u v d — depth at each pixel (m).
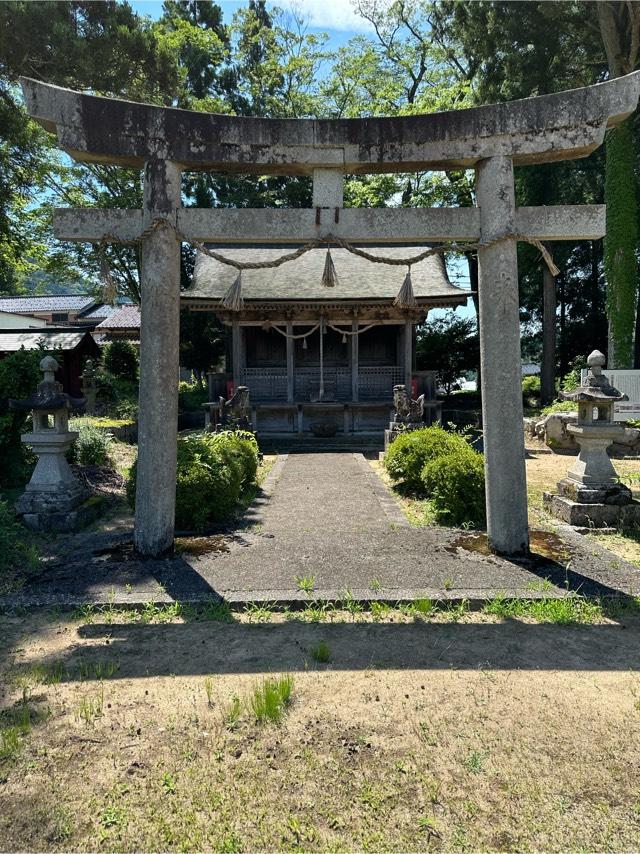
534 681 3.13
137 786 2.34
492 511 5.16
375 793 2.28
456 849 2.02
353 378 15.48
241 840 2.06
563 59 18.61
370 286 15.18
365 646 3.56
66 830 2.12
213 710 2.87
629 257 16.94
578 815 2.17
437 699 2.95
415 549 5.33
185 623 3.92
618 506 6.27
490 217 4.83
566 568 4.78
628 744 2.59
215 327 23.83
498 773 2.40
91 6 11.74
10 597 4.26
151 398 4.98
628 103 4.59
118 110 4.74
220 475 6.34
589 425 6.46
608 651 3.50
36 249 18.05
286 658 3.41
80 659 3.42
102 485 8.48
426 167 5.07
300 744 2.59
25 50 11.08
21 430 8.42
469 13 19.14
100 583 4.52
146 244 4.89
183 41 21.69
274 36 25.16
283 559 5.07
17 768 2.45
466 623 3.90
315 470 10.23
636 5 15.34
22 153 14.14
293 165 4.97
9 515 5.64
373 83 24.38
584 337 25.33
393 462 8.23
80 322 31.16
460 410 19.31
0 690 3.08
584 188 22.48
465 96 21.22
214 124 4.84
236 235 4.91
